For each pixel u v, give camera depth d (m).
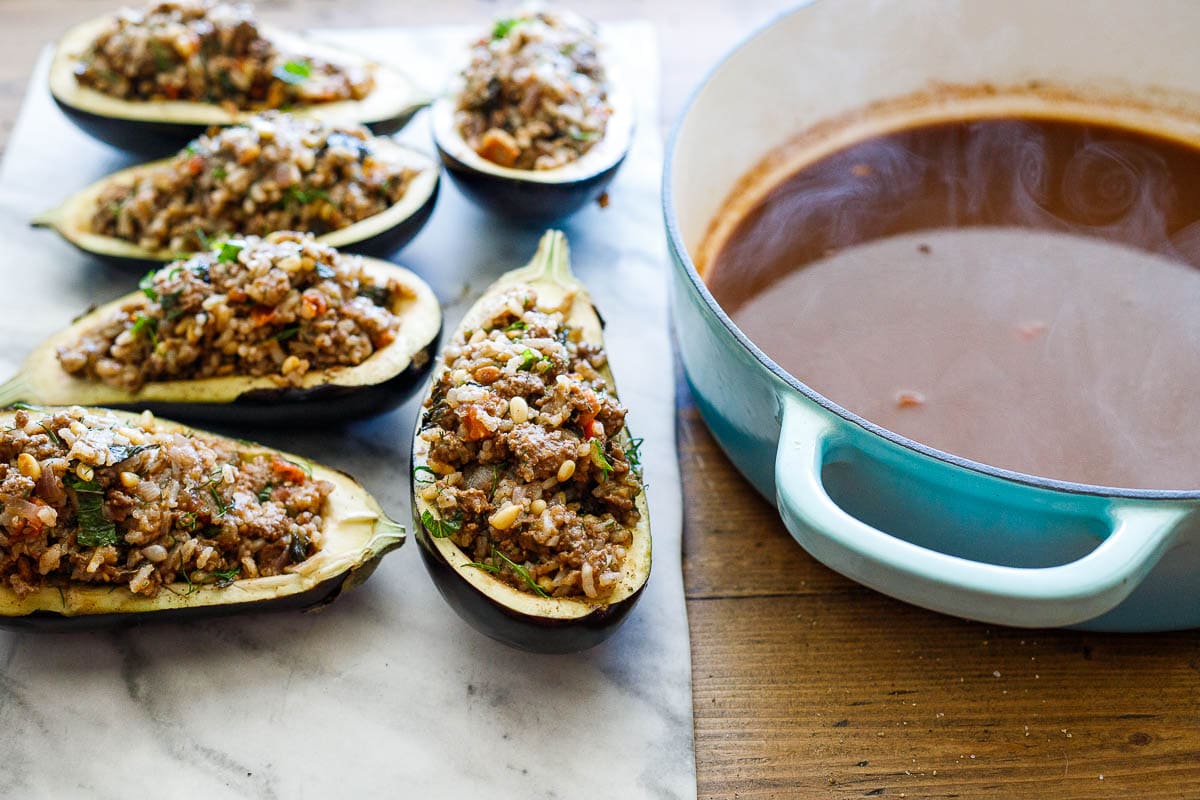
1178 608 0.56
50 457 0.56
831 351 0.61
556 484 0.57
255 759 0.56
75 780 0.55
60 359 0.64
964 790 0.56
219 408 0.63
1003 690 0.58
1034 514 0.52
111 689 0.58
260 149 0.69
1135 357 0.61
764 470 0.60
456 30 0.87
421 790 0.55
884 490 0.54
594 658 0.59
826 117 0.72
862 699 0.58
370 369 0.63
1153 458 0.57
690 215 0.67
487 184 0.71
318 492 0.60
